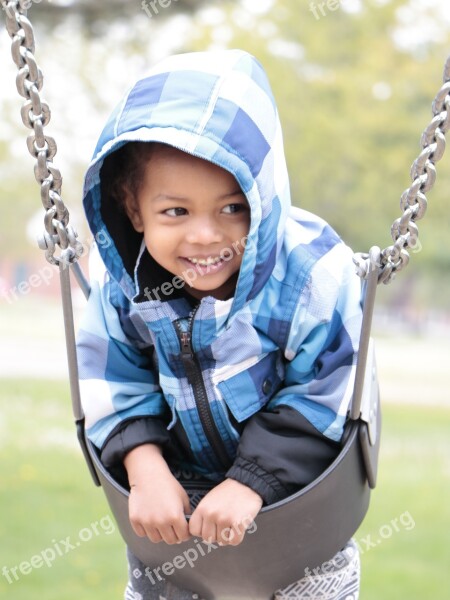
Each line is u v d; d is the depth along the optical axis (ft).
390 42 43.83
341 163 45.27
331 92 43.65
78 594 11.23
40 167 4.48
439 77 43.06
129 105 4.88
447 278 65.87
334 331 5.18
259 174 4.76
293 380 5.33
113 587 11.50
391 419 25.44
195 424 5.31
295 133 44.04
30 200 54.75
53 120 35.96
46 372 33.60
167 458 5.62
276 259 5.12
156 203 4.83
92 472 5.44
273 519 4.83
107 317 5.51
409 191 4.35
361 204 46.98
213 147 4.65
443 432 23.35
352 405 4.91
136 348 5.54
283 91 42.98
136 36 21.68
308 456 5.09
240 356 5.19
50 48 33.19
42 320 57.16
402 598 11.11
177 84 4.84
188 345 5.14
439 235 54.60
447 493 16.29
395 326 69.10
